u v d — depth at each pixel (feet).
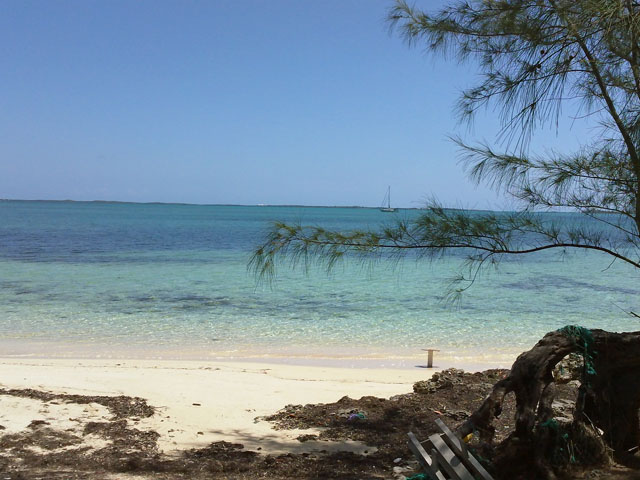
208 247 156.15
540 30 13.05
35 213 486.79
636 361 15.61
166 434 21.39
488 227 14.30
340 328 53.01
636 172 13.47
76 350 43.01
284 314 59.67
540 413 14.71
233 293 73.87
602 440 15.57
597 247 14.26
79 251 137.69
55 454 18.57
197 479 16.33
